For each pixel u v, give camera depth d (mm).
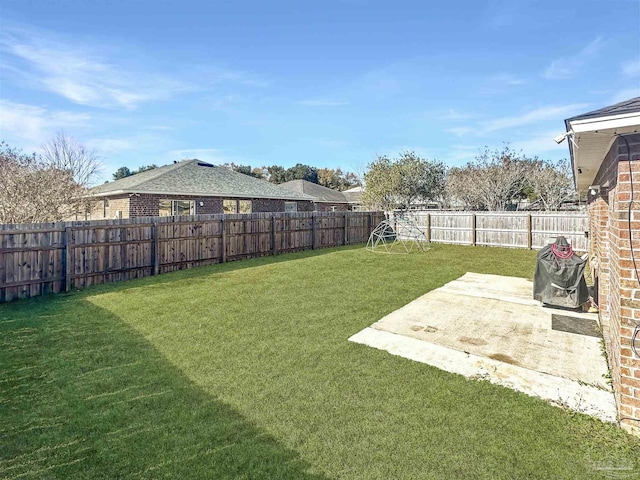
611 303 3738
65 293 7258
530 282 8219
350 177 52438
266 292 7246
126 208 16062
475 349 4398
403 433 2762
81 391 3406
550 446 2607
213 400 3246
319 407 3129
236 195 19172
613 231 3473
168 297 6883
